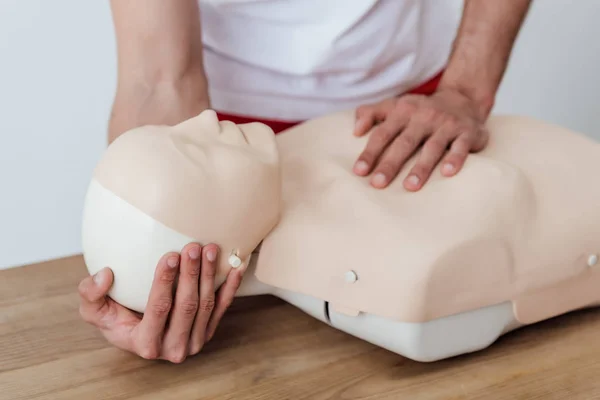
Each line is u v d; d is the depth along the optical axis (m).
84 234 0.57
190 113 0.70
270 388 0.57
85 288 0.56
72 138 1.17
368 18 0.83
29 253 1.21
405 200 0.60
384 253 0.56
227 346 0.64
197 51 0.71
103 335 0.65
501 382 0.58
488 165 0.61
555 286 0.63
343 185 0.62
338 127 0.71
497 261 0.59
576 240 0.63
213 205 0.55
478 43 0.80
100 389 0.57
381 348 0.64
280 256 0.61
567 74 1.46
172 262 0.53
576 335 0.66
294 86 0.89
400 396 0.56
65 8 1.09
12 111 1.12
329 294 0.59
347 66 0.87
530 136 0.71
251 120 0.92
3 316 0.70
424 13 0.90
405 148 0.64
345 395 0.56
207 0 0.84
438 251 0.55
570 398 0.56
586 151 0.69
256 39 0.86
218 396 0.56
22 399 0.56
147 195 0.53
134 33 0.68
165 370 0.60
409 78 0.92
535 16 1.38
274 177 0.59
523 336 0.66
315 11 0.83
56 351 0.63
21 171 1.16
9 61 1.09
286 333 0.67
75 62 1.13
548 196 0.64
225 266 0.57
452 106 0.72
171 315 0.57
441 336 0.58
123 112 0.69
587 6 1.41
